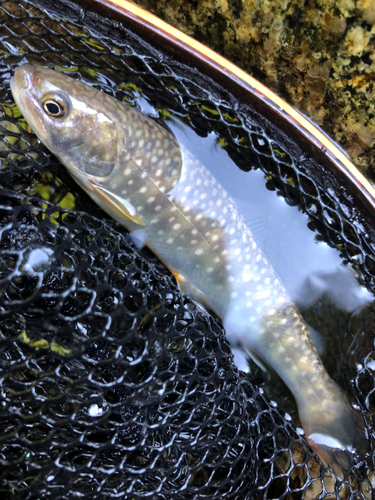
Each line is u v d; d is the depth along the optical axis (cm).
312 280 22
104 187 20
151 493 13
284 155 20
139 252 21
